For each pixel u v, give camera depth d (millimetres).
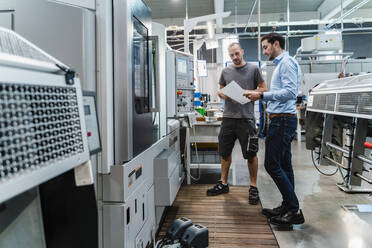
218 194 2850
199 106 4723
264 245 1860
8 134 460
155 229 1920
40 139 534
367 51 10016
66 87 632
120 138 1346
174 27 8477
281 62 1995
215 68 9602
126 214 1298
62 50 1190
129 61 1354
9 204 671
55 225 814
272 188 3051
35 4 1195
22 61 486
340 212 2387
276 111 2002
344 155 2668
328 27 8875
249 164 2666
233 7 9367
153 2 8578
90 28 1219
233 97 2297
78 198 797
